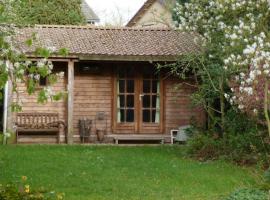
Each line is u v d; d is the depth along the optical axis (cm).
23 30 1945
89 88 1934
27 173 1215
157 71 1905
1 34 824
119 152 1580
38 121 1867
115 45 1891
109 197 1016
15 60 754
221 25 1409
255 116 1343
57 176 1194
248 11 1395
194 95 1683
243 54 1280
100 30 2047
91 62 1934
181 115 1980
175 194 1048
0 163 1326
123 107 1959
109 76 1950
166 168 1316
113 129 1945
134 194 1045
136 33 2036
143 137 1909
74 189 1076
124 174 1236
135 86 1967
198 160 1459
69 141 1803
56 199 862
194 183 1152
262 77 1174
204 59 1600
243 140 1426
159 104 1978
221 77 1527
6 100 1772
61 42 1870
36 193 747
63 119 1897
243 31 1297
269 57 1155
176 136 1912
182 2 2148
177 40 1966
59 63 1895
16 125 1833
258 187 1005
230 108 1672
